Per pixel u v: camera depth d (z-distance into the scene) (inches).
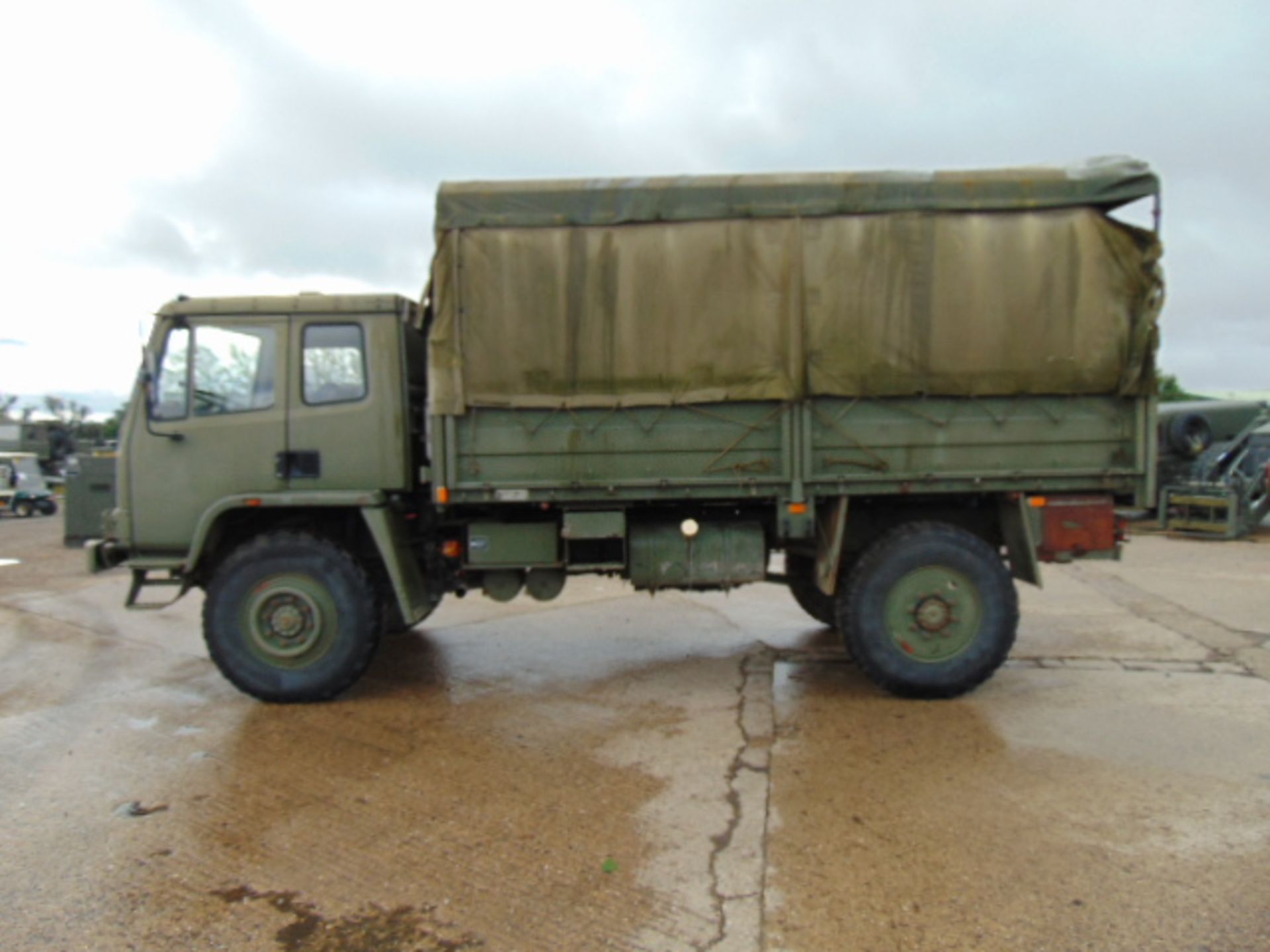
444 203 210.1
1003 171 209.5
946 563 210.7
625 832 146.4
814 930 117.3
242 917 123.1
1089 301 207.5
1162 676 231.8
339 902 126.8
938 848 138.4
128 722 208.2
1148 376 207.8
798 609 333.1
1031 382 209.3
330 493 216.8
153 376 219.3
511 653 269.3
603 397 211.9
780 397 210.1
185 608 362.3
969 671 211.5
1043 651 258.5
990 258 207.9
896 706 210.4
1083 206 208.4
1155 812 149.9
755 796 159.2
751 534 227.6
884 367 209.3
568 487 213.3
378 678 241.9
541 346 211.3
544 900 126.3
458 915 122.8
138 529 220.8
